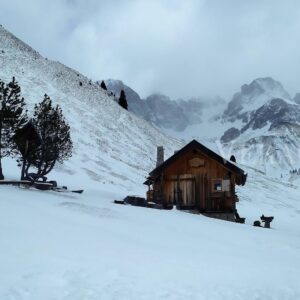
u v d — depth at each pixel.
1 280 8.85
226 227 22.48
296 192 96.44
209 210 34.44
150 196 36.28
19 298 8.18
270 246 17.50
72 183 47.44
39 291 8.59
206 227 20.94
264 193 82.19
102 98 114.44
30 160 31.00
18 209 16.36
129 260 11.42
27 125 30.45
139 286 9.42
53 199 22.56
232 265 12.34
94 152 70.25
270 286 10.60
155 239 15.27
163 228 18.33
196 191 35.12
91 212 19.58
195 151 35.69
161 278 10.17
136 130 103.38
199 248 14.65
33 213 16.11
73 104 93.94
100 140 79.19
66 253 11.17
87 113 93.06
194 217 25.62
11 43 119.06
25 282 8.90
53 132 33.06
